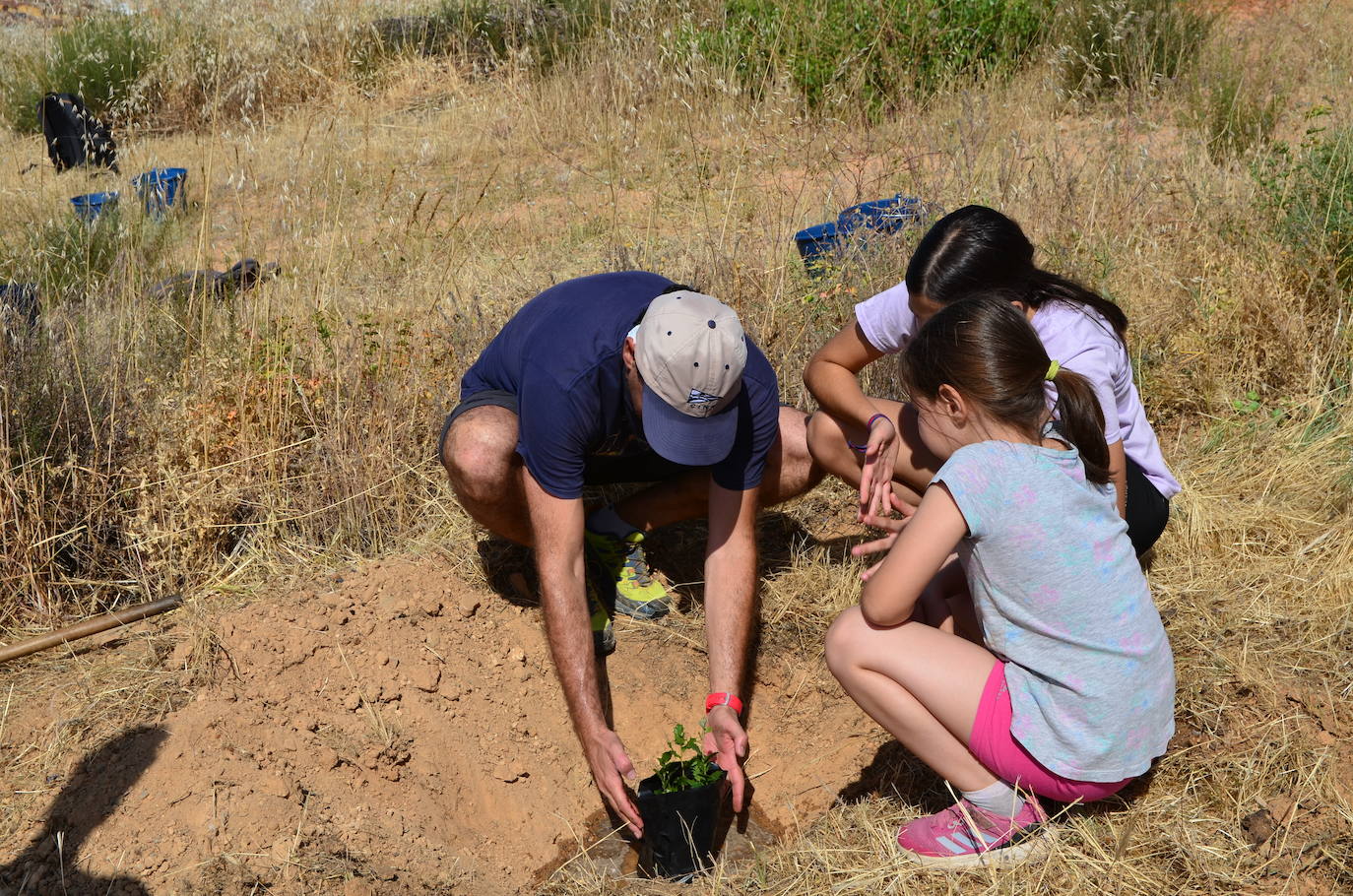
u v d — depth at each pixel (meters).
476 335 4.36
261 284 4.80
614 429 2.86
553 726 3.22
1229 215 4.75
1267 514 3.40
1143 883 2.31
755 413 2.81
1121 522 2.30
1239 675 2.76
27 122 10.29
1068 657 2.22
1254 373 4.07
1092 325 2.63
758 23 8.34
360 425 3.90
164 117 9.54
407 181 7.60
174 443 3.65
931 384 2.33
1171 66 8.01
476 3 11.16
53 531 3.44
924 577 2.23
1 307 3.80
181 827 2.56
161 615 3.34
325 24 10.53
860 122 7.72
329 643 3.18
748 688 3.31
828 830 2.68
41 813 2.60
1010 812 2.38
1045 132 7.21
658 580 3.57
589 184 7.55
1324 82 7.72
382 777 2.86
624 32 9.34
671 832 2.63
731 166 7.19
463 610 3.41
